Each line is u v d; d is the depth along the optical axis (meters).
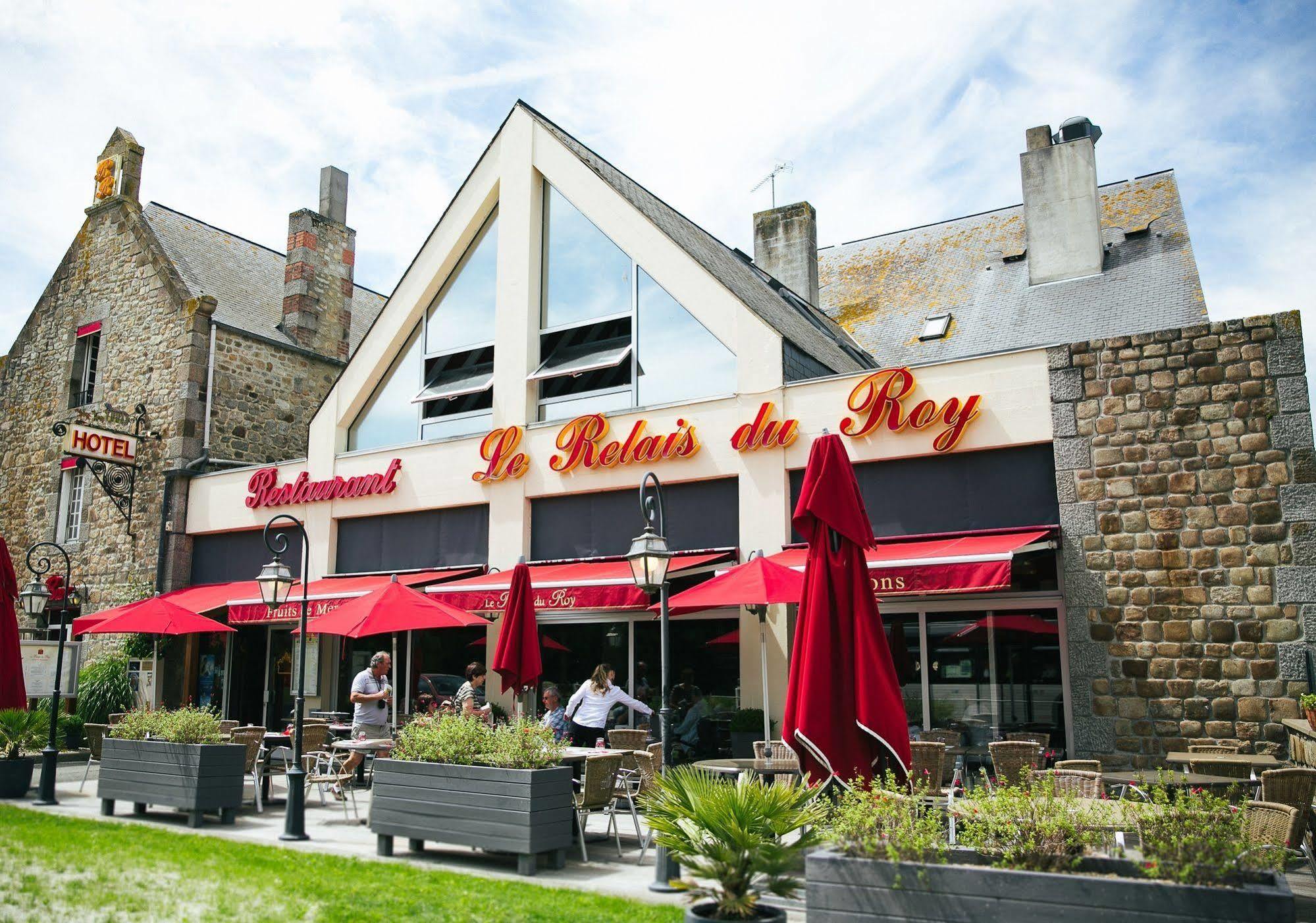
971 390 12.80
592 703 12.34
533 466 16.02
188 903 6.80
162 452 20.58
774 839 5.65
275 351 22.36
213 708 19.31
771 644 13.32
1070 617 11.73
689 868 5.59
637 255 16.00
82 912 6.52
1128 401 11.87
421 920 6.40
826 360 15.71
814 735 7.21
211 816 11.23
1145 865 4.77
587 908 6.78
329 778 11.05
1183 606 11.24
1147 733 11.18
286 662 18.94
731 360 14.81
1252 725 10.74
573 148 17.03
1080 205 18.80
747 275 18.44
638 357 15.80
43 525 22.84
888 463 13.30
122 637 20.31
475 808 8.43
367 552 17.84
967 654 12.52
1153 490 11.58
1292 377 11.12
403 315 18.47
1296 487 10.92
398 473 17.50
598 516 15.47
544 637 15.52
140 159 23.11
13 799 12.56
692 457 14.53
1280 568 10.88
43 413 23.62
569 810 8.56
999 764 9.56
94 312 22.84
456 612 13.51
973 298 19.92
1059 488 12.03
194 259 23.08
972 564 10.56
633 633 14.70
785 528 13.65
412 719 13.62
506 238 17.28
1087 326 17.22
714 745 13.62
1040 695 12.05
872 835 5.25
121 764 11.15
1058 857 4.99
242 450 21.33
